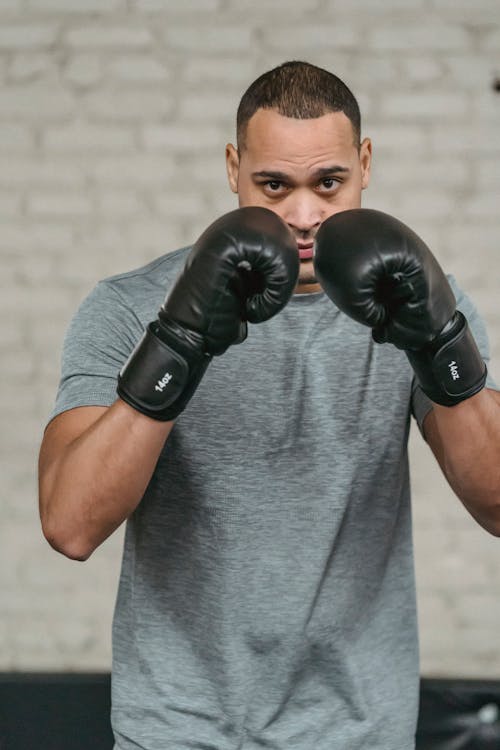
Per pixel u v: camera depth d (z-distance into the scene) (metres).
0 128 3.64
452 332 1.29
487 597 3.68
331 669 1.56
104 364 1.53
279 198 1.49
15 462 3.71
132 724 1.55
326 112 1.46
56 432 1.47
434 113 3.60
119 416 1.30
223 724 1.54
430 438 1.56
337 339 1.59
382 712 1.58
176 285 1.26
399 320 1.27
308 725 1.56
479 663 3.69
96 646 3.74
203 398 1.55
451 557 3.67
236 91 3.62
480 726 3.53
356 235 1.25
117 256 3.67
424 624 3.69
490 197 3.62
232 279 1.23
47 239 3.66
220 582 1.54
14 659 3.75
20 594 3.73
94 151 3.64
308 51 3.60
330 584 1.56
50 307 3.68
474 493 1.43
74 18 3.62
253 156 1.48
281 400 1.56
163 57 3.61
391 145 3.61
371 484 1.58
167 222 3.65
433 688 3.58
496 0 3.57
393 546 1.63
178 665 1.55
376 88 3.60
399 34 3.58
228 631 1.53
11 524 3.71
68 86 3.63
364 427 1.57
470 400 1.34
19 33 3.62
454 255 3.63
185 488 1.55
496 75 3.59
